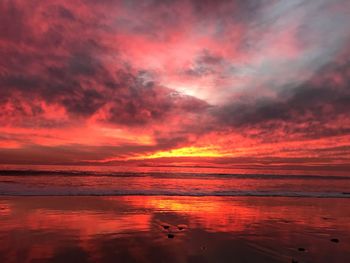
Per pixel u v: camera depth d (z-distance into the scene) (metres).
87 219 9.86
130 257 6.19
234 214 11.79
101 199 15.05
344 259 6.35
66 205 12.60
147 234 8.14
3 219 9.45
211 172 58.69
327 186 29.66
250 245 7.31
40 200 13.96
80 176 34.72
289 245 7.39
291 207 14.23
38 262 5.72
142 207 12.79
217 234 8.36
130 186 24.22
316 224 10.16
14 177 30.67
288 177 47.28
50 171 41.38
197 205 13.98
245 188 25.47
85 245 6.92
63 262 5.78
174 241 7.49
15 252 6.25
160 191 20.08
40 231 8.05
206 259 6.19
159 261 5.99
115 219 10.02
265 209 13.32
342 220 11.05
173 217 10.74
